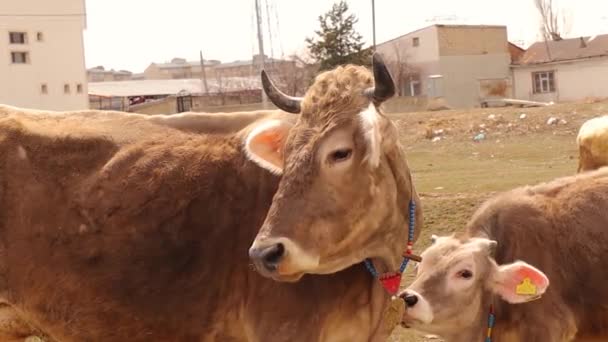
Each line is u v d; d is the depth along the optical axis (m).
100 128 3.07
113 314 2.93
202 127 3.02
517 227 3.25
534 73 29.92
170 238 2.88
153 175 2.93
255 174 2.84
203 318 2.88
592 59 28.38
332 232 2.47
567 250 3.26
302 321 2.71
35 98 27.25
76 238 2.93
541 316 3.16
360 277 2.73
